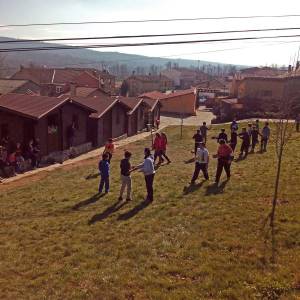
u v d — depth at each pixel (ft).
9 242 37.37
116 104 119.75
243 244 32.68
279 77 185.78
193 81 456.86
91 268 30.99
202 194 47.80
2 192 58.95
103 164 51.88
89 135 107.24
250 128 78.43
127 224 39.81
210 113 234.17
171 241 34.71
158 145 69.41
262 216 38.52
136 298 26.18
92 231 38.60
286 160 64.64
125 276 29.12
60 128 88.63
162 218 40.73
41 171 75.25
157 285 27.55
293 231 34.37
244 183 51.31
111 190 53.42
